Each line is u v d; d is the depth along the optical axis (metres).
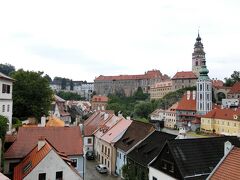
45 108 73.12
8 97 51.34
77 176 31.28
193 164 31.55
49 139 40.75
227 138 36.34
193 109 162.38
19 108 68.94
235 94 179.38
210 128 139.12
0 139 31.45
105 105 199.12
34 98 71.19
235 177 22.72
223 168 24.14
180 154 32.31
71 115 130.25
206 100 159.88
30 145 38.56
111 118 70.50
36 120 70.38
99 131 67.38
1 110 48.44
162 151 34.97
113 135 57.94
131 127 56.50
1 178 18.66
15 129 50.22
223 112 136.50
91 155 65.81
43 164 29.86
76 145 41.41
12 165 35.94
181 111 166.25
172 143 33.28
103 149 60.28
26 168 31.62
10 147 37.47
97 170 55.72
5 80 49.84
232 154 24.88
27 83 70.06
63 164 30.75
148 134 49.62
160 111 174.75
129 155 47.50
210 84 161.75
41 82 72.19
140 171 42.59
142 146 46.59
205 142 34.47
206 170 31.17
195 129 148.12
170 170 32.84
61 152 38.34
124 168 47.97
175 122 164.62
